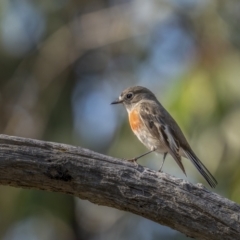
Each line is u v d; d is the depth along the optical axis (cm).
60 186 781
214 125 1281
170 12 1711
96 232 1803
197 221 784
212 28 1484
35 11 1861
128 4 1852
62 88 1875
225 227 782
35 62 1886
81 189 782
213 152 1277
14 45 1875
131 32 1830
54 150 777
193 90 1294
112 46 1919
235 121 1278
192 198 786
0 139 771
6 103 1853
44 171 769
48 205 1656
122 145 1495
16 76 1880
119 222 1775
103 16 1878
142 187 786
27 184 778
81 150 785
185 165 1350
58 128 1805
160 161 1386
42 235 1689
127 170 789
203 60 1357
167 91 1328
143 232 1748
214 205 786
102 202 793
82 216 1797
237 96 1293
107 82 1936
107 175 782
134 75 1891
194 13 1600
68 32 1894
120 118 1659
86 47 1883
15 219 1580
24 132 1808
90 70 2002
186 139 1188
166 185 789
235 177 1284
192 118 1275
